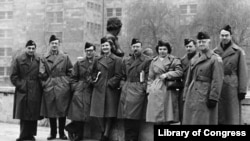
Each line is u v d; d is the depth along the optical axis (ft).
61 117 27.89
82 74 27.66
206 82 22.02
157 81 24.47
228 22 162.20
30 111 27.63
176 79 24.17
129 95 25.58
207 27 166.40
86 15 239.50
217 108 22.43
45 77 27.96
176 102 24.31
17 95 27.81
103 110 26.40
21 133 28.09
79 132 28.07
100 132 28.32
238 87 23.44
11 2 257.75
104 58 26.78
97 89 26.68
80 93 27.48
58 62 27.94
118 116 26.22
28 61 27.81
